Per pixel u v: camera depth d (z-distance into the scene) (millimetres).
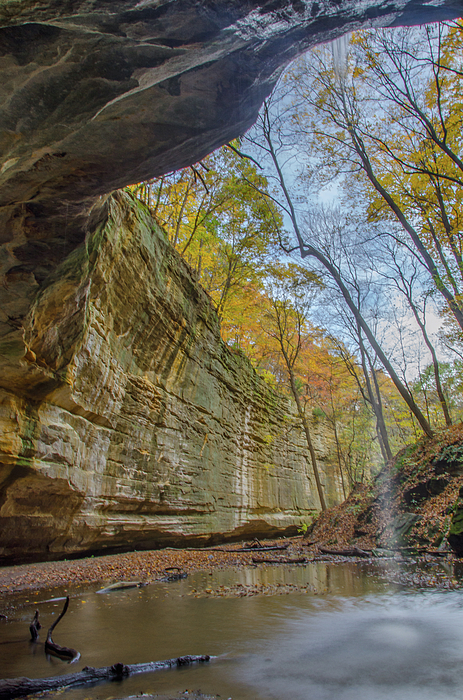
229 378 26250
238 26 3727
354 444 37969
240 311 29812
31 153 4895
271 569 11906
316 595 7461
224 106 4957
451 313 19141
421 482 16516
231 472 25812
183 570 11867
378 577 9344
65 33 3484
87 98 4203
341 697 2982
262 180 19266
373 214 19812
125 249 14266
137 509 16484
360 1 3797
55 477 11188
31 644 4582
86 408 12898
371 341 19172
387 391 35469
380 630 4938
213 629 5176
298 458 37844
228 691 3135
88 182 5723
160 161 5555
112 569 11250
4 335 8797
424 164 17344
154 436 17562
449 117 15648
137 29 3463
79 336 11344
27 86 3982
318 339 28766
